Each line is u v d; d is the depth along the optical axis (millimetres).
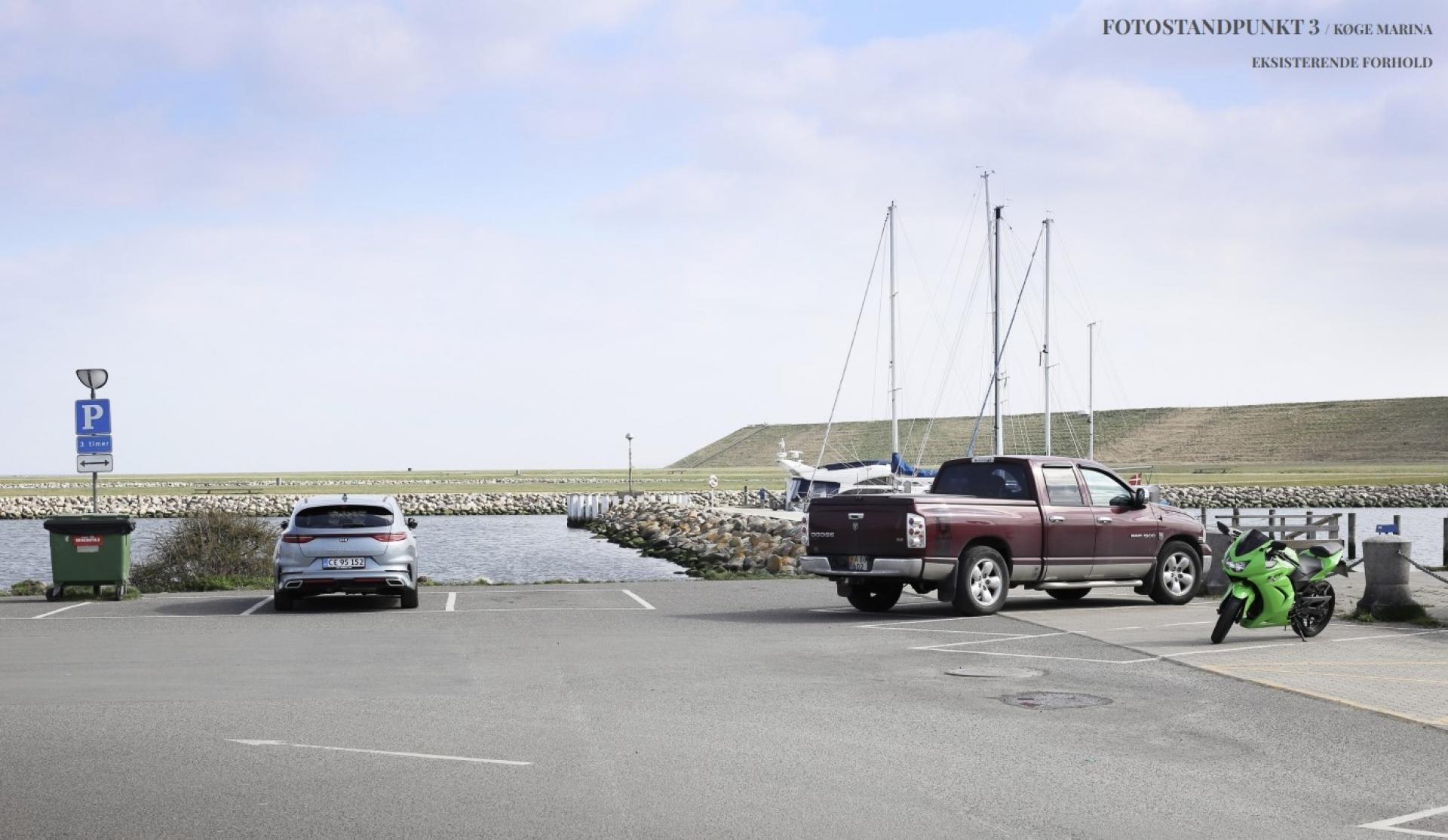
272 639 15484
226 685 11898
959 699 11047
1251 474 151000
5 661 13539
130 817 7227
